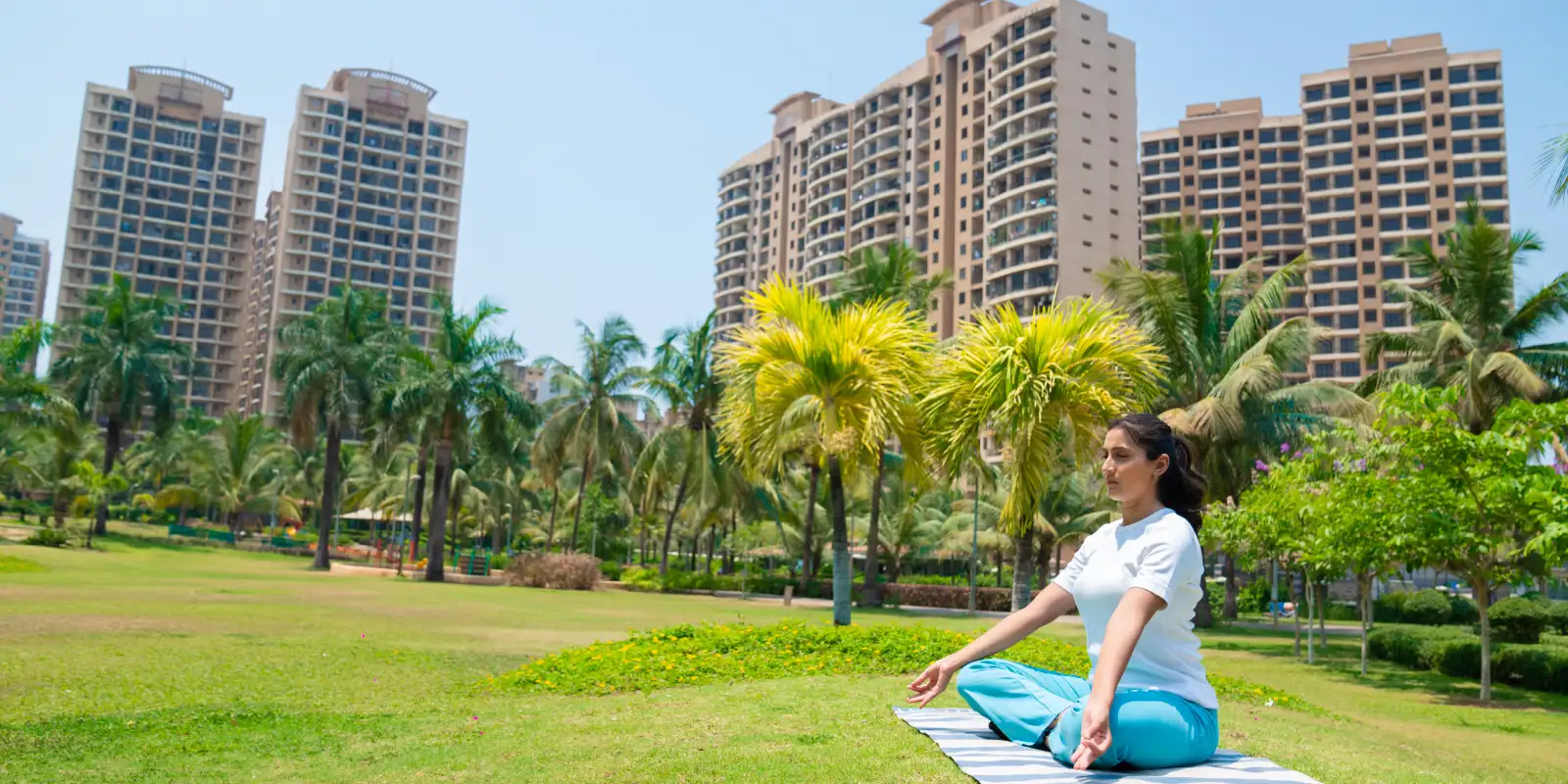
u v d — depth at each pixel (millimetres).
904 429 18984
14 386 53531
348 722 7918
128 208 142375
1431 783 5219
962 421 17000
